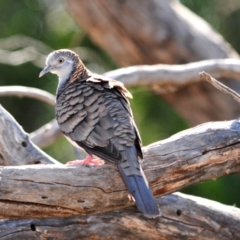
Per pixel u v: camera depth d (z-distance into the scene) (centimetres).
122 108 1007
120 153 953
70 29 2019
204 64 1570
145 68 1541
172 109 1944
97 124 993
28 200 952
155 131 1912
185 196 1107
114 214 1052
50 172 962
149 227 1068
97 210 990
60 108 1062
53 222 1028
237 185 1841
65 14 2020
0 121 1154
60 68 1186
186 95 1847
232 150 1054
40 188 953
